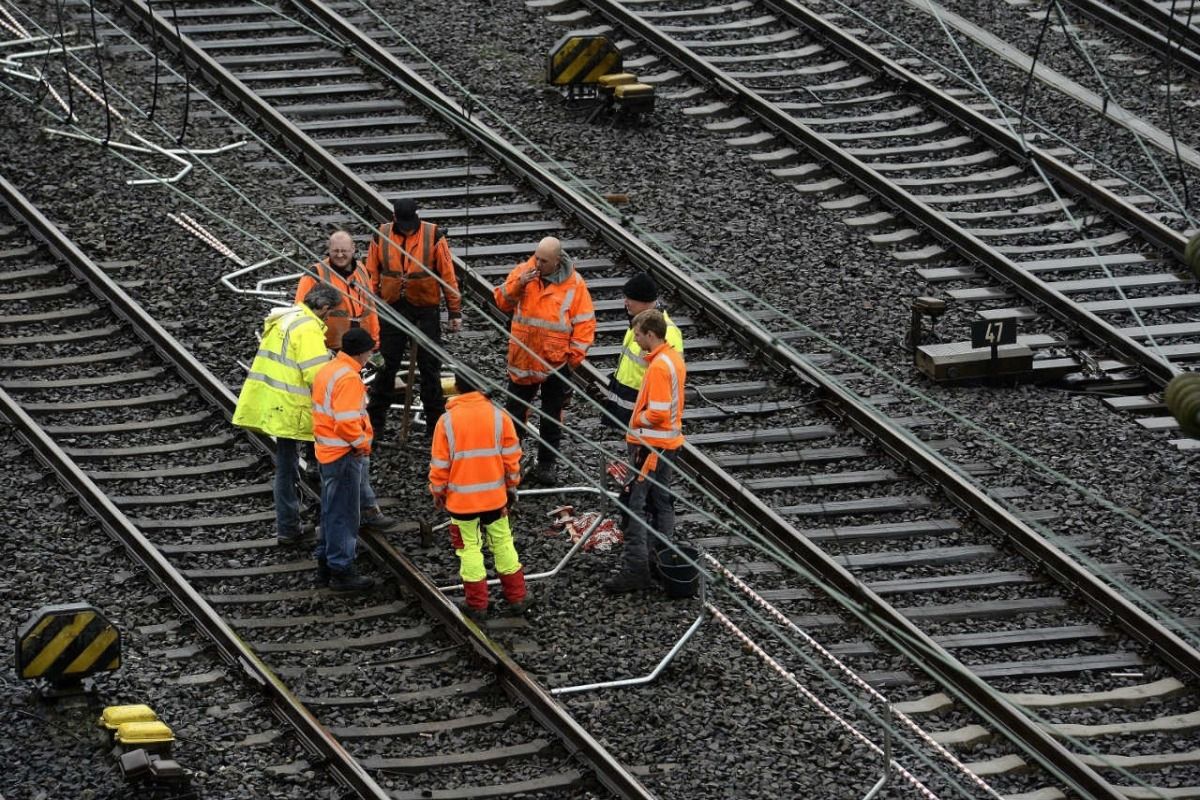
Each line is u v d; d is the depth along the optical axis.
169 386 52.00
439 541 46.53
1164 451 52.66
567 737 38.97
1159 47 78.06
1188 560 47.31
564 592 44.78
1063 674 42.97
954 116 71.38
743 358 55.50
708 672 41.84
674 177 66.06
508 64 73.75
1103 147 70.44
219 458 49.28
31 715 38.53
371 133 67.38
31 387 51.12
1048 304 59.62
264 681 39.69
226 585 44.31
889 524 48.28
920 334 56.22
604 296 58.19
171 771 36.03
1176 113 73.62
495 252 59.78
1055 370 56.38
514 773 38.22
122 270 57.25
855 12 77.31
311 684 40.69
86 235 58.78
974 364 55.38
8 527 45.09
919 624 44.38
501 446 42.59
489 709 40.31
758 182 66.25
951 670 42.25
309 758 37.97
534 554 46.34
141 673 40.31
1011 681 42.66
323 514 43.69
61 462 46.94
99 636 38.94
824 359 55.59
